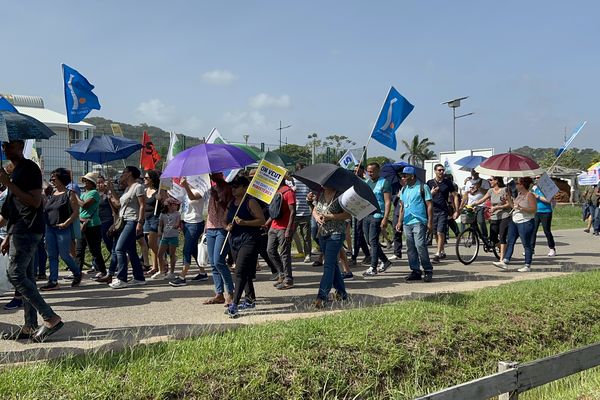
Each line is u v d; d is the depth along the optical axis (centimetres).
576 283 869
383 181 1020
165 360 489
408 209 966
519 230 1084
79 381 437
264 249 974
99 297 830
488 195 1194
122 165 2017
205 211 949
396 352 563
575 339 700
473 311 697
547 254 1370
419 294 827
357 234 1164
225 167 713
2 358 512
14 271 560
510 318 695
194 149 741
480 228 1270
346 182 735
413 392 532
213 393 455
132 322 670
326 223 746
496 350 631
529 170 1055
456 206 1290
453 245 1559
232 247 711
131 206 920
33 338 573
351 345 553
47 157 2025
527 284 873
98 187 1066
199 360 492
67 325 655
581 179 2898
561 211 3225
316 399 491
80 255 1038
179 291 880
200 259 963
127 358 491
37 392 416
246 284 766
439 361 584
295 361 513
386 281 974
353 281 976
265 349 523
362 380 525
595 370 633
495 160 1088
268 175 701
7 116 593
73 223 915
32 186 566
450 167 2005
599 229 1852
